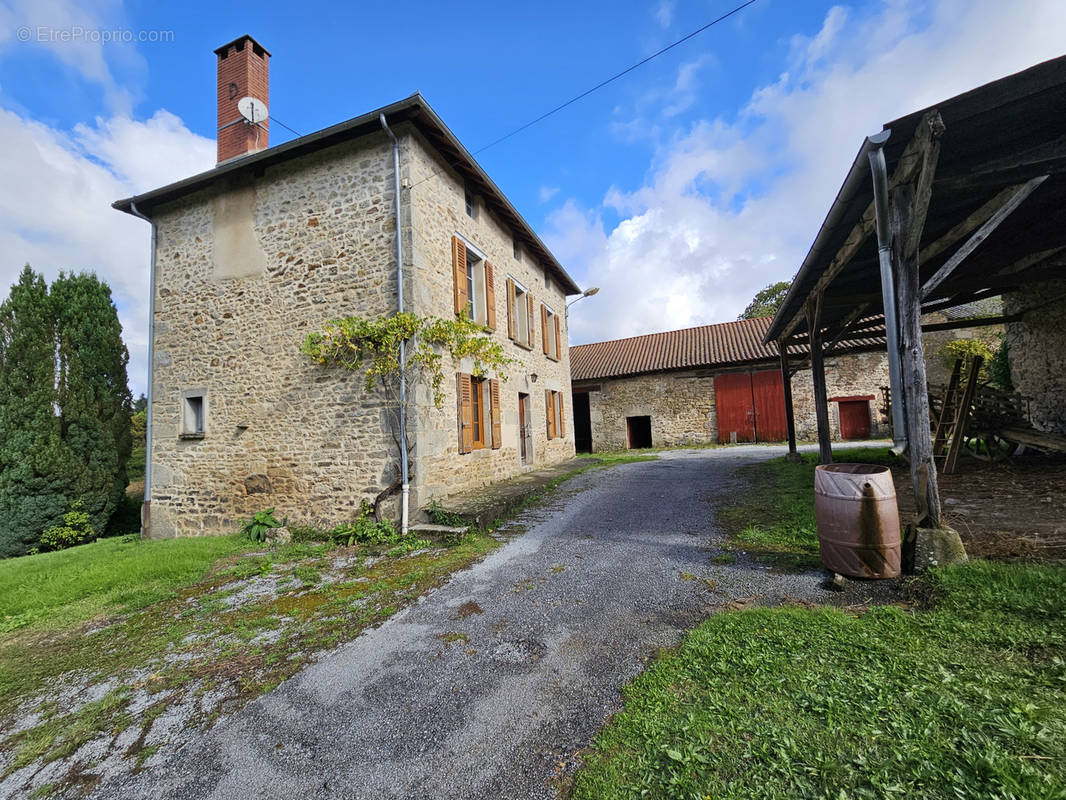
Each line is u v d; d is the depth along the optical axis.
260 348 6.71
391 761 1.93
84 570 5.11
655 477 8.19
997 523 3.62
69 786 1.98
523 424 9.61
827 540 3.29
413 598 3.65
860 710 1.82
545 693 2.27
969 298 7.54
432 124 6.02
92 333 9.38
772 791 1.50
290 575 4.57
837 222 4.32
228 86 7.86
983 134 3.29
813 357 6.84
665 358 16.36
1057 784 1.38
